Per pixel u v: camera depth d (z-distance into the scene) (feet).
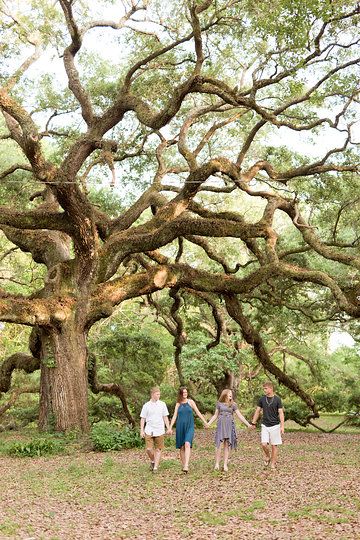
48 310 66.39
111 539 26.76
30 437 69.21
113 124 69.72
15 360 83.76
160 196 79.51
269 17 54.54
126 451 58.75
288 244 97.35
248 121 87.04
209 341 115.14
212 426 106.42
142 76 82.12
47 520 30.53
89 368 87.61
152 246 71.10
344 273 93.20
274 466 44.80
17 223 64.95
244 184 71.36
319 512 30.37
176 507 32.71
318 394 117.19
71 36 72.38
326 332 125.70
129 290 71.31
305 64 59.11
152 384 112.16
